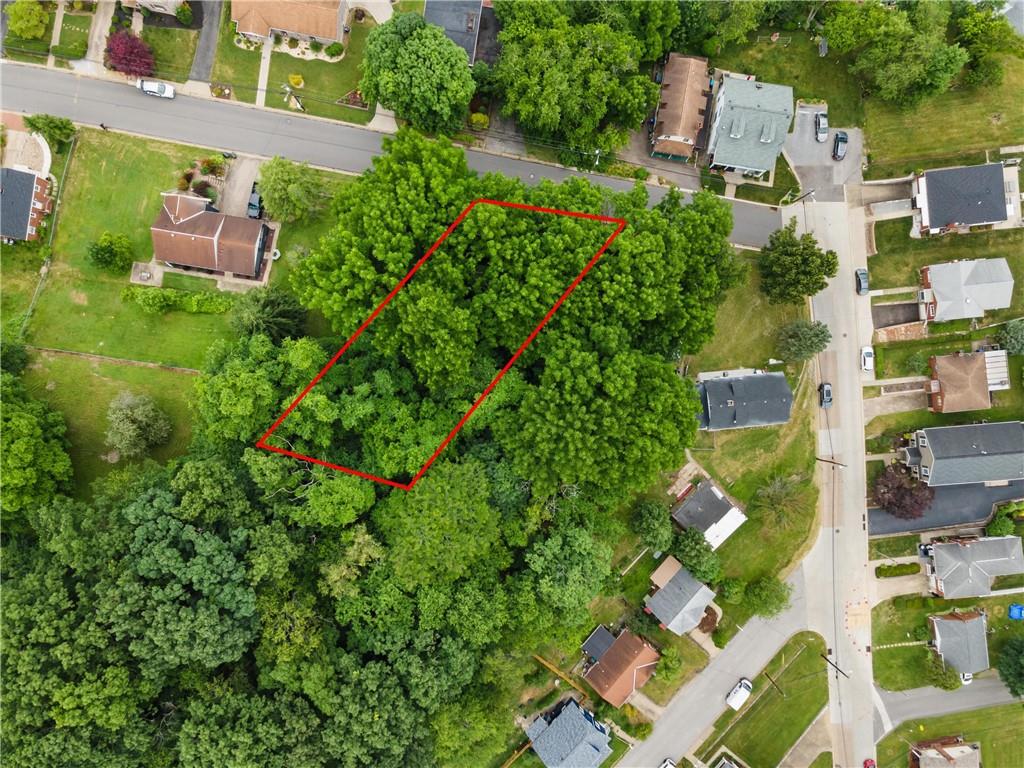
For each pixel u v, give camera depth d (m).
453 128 60.72
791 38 64.56
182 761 48.06
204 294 61.31
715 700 66.50
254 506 54.22
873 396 65.94
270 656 51.56
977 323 65.44
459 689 53.47
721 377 64.19
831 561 66.50
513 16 59.00
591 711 65.75
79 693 46.00
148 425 58.41
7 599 47.03
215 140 62.47
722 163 62.62
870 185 65.81
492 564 56.09
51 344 61.19
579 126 59.94
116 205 61.78
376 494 56.88
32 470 53.97
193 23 61.75
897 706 67.44
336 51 61.62
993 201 61.91
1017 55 63.12
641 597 65.56
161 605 46.97
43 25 60.53
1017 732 67.38
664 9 59.31
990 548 64.94
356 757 49.84
